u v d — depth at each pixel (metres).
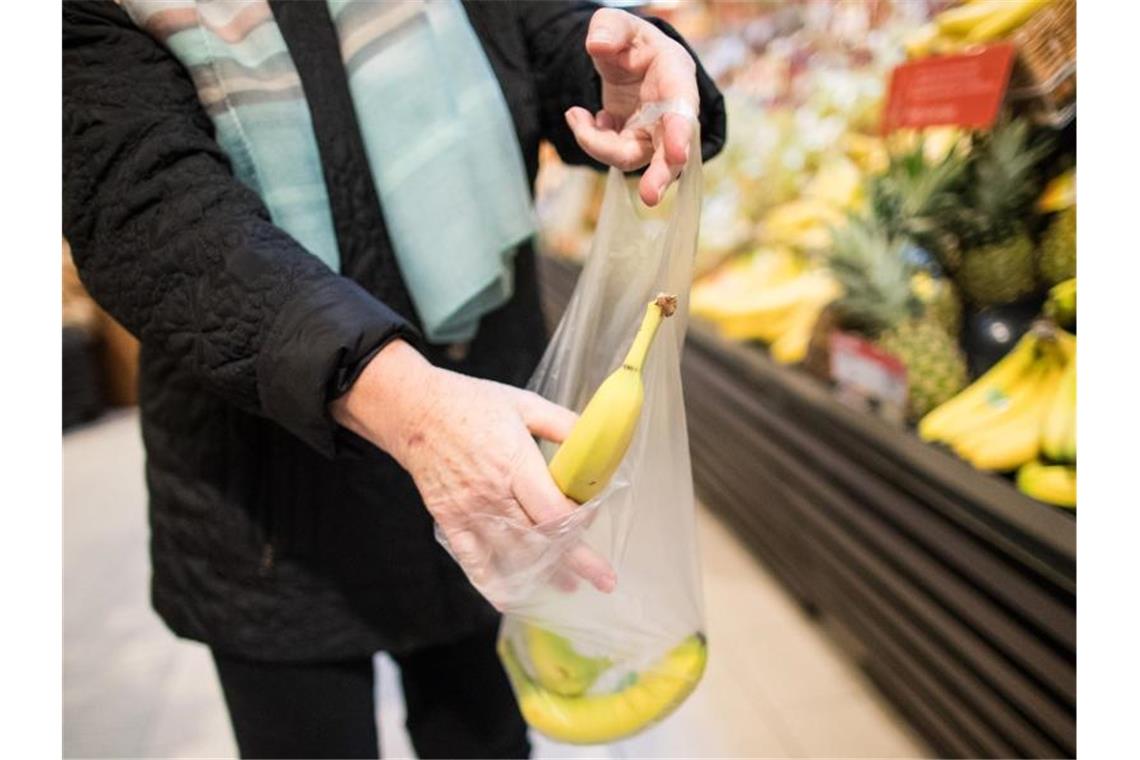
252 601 0.74
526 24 0.76
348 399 0.51
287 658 0.76
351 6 0.64
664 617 0.64
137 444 3.27
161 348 0.56
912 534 1.29
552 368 0.66
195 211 0.53
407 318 0.72
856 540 1.49
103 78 0.57
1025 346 1.13
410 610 0.79
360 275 0.69
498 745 1.00
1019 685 1.09
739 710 1.53
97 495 2.71
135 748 1.50
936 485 1.19
